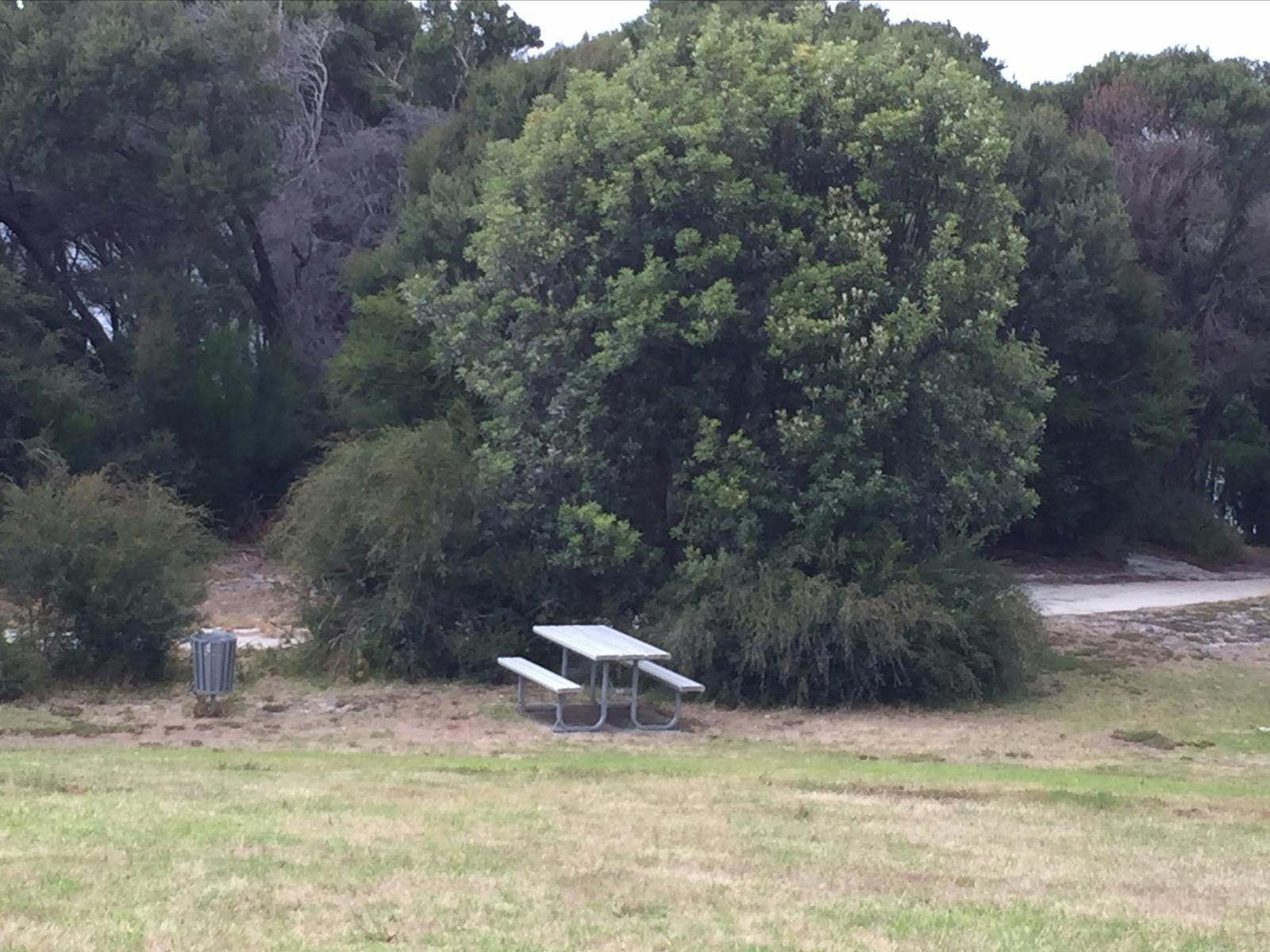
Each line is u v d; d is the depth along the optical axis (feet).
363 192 132.05
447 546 62.28
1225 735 54.60
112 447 107.45
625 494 64.95
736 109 62.59
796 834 30.30
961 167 63.72
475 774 39.06
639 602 64.18
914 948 20.98
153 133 115.34
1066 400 115.75
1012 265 65.21
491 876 24.84
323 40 136.56
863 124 62.54
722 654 59.57
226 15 117.80
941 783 39.50
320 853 26.07
